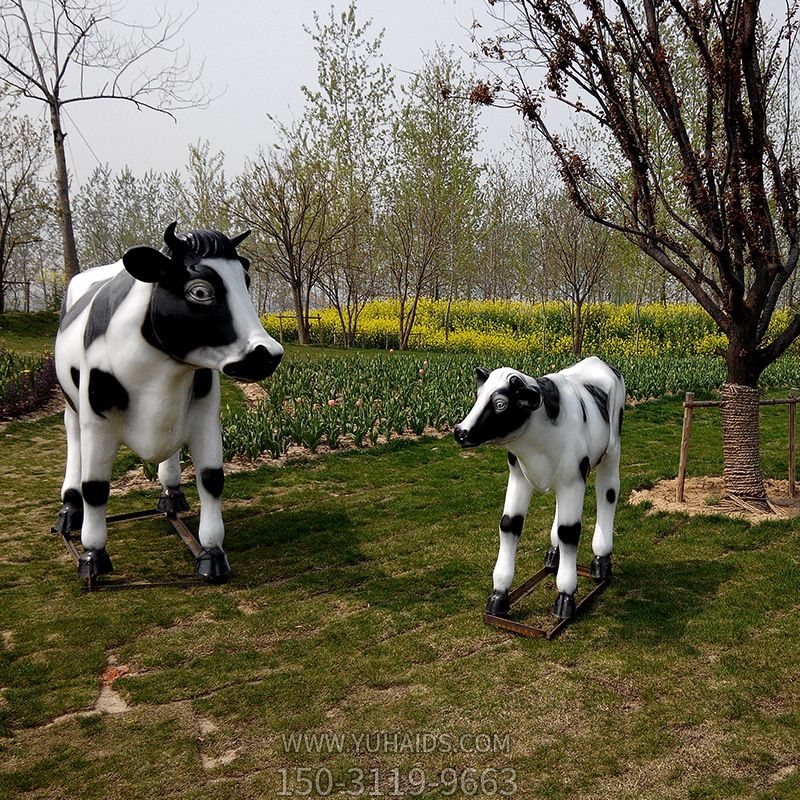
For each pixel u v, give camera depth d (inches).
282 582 190.7
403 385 465.7
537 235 911.7
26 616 168.9
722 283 247.9
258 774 114.3
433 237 880.3
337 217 906.1
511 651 152.7
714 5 224.4
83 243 2082.9
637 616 167.8
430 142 883.4
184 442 187.5
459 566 199.9
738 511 238.4
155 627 164.7
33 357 557.0
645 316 962.1
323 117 924.0
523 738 123.0
